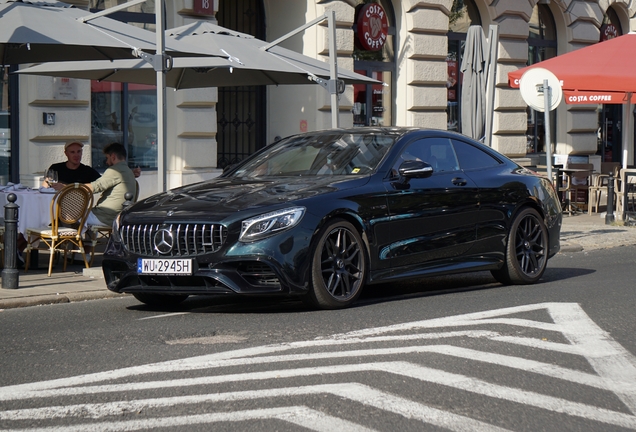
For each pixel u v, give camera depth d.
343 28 18.66
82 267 10.65
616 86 14.81
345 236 7.47
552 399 4.66
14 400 4.68
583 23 24.84
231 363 5.42
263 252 6.91
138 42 10.15
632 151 27.17
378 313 7.14
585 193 20.58
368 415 4.36
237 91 18.88
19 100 14.29
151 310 7.73
